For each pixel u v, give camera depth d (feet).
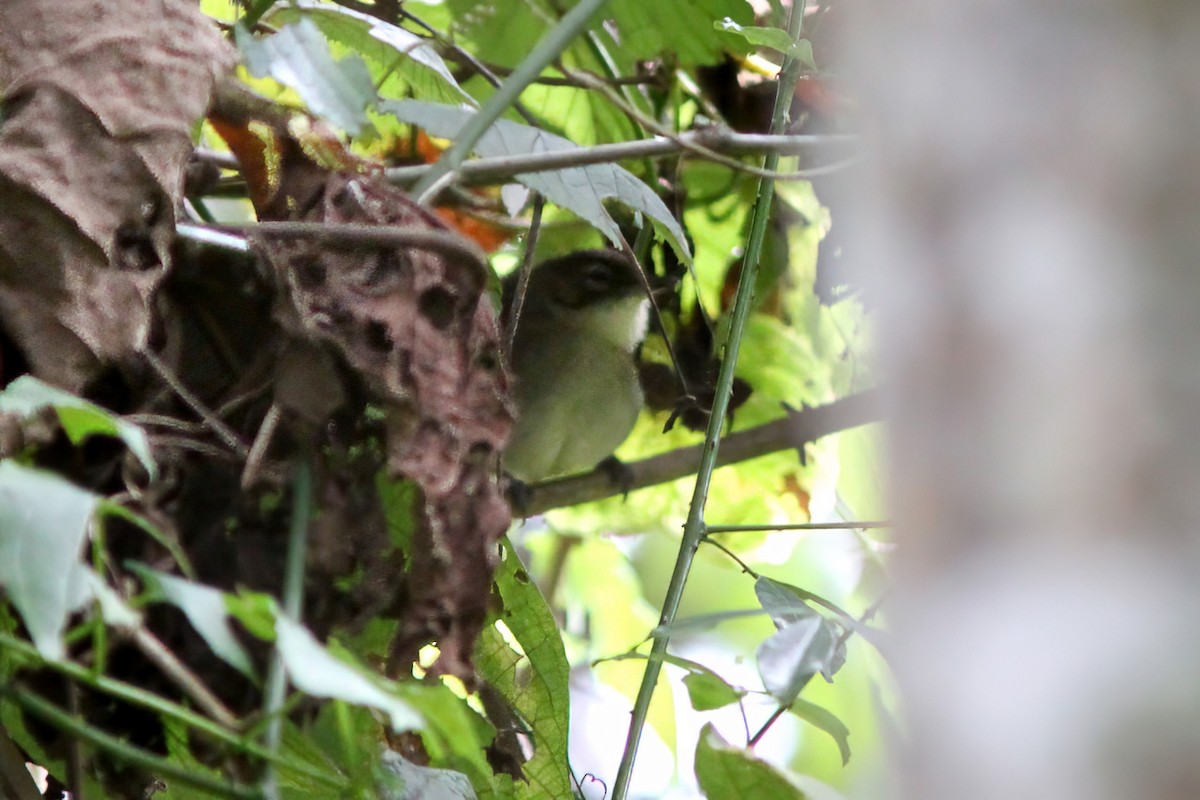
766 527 18.61
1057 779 9.29
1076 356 9.75
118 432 11.91
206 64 15.28
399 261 15.11
